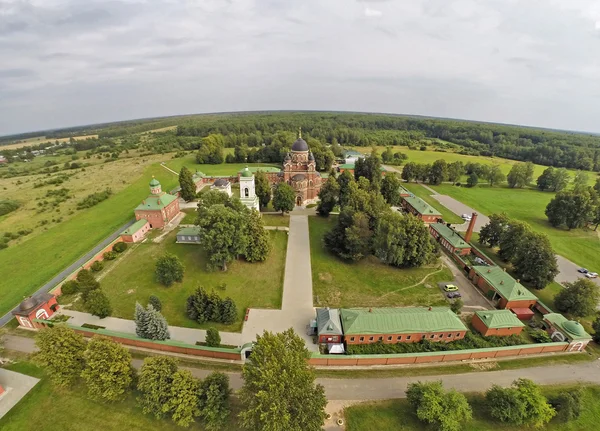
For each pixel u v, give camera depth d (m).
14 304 61.16
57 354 39.59
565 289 60.25
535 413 36.78
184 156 192.25
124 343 50.12
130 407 39.41
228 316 55.12
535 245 67.31
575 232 99.31
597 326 52.81
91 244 83.81
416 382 44.06
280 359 34.59
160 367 36.78
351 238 73.00
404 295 64.94
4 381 43.75
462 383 44.31
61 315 57.25
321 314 54.22
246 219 73.94
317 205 111.56
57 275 70.00
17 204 110.75
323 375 44.78
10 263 75.38
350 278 70.19
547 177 141.38
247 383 35.28
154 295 56.88
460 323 52.50
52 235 89.44
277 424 30.23
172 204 99.06
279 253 80.19
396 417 38.84
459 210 116.81
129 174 149.38
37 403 40.31
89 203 111.12
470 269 71.19
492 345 51.59
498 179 149.25
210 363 46.78
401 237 70.88
